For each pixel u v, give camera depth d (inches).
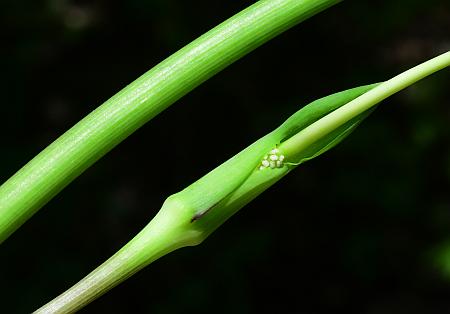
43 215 26.0
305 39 31.0
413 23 32.8
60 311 8.2
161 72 8.1
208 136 29.1
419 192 28.3
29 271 24.8
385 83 8.4
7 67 30.5
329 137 8.5
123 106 8.1
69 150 8.1
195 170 28.7
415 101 29.7
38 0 32.9
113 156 28.5
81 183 27.3
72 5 33.3
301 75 30.5
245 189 8.4
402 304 27.2
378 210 28.2
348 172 28.4
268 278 26.7
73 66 31.4
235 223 27.4
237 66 30.1
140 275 26.0
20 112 29.7
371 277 27.6
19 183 8.1
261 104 29.8
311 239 27.7
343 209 28.2
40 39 32.1
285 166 8.4
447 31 32.6
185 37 30.7
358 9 31.8
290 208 28.1
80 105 30.6
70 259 25.4
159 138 29.0
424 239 27.8
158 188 28.3
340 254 27.8
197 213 8.3
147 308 25.5
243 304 25.7
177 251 26.2
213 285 25.7
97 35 31.9
